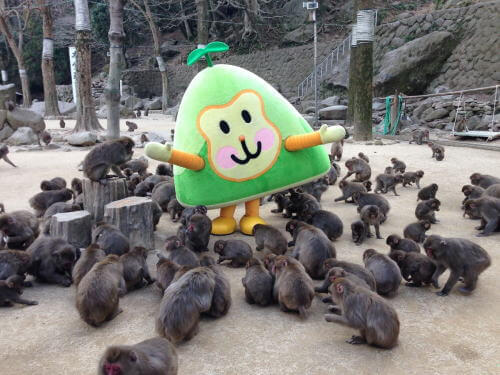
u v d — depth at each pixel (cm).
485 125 1212
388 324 241
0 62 3416
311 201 479
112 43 992
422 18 1711
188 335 258
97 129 1345
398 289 332
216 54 2866
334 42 2238
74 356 247
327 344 255
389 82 1634
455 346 252
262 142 424
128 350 182
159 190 544
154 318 291
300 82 2345
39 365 239
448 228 473
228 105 422
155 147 387
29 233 396
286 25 2647
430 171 780
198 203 427
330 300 306
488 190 494
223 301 284
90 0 3172
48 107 2223
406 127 1384
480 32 1505
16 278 307
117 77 1009
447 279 351
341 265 313
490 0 1633
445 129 1336
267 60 2502
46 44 2142
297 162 438
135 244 409
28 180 730
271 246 386
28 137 1173
